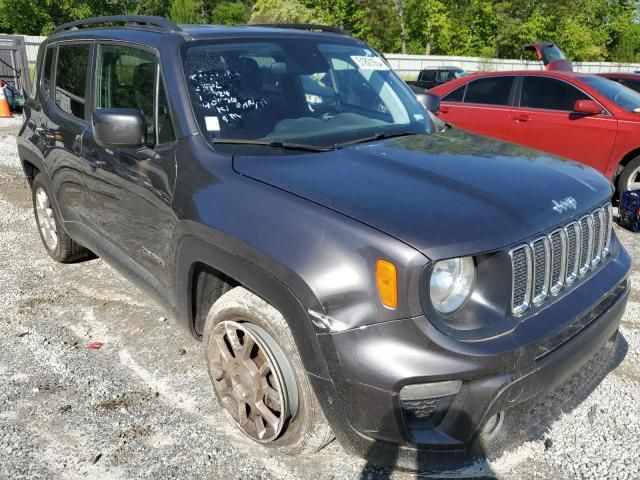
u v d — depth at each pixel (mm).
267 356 2539
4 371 3471
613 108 7051
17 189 7586
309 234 2295
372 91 3742
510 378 2201
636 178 7047
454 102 8680
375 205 2314
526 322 2330
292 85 3412
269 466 2727
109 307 4301
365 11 44875
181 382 3381
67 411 3107
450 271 2197
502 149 3154
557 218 2473
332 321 2184
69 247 4859
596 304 2645
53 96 4555
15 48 15406
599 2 51594
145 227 3289
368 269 2160
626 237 6188
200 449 2836
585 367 2785
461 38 47125
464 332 2182
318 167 2686
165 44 3281
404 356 2111
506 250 2240
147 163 3170
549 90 7707
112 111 2951
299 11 43562
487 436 2346
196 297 3031
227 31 3518
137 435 2930
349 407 2213
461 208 2322
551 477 2650
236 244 2482
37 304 4344
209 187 2736
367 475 2672
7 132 11852
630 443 2871
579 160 7363
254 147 2930
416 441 2211
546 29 45281
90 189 3896
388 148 2990
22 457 2766
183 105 3051
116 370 3498
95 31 4078
